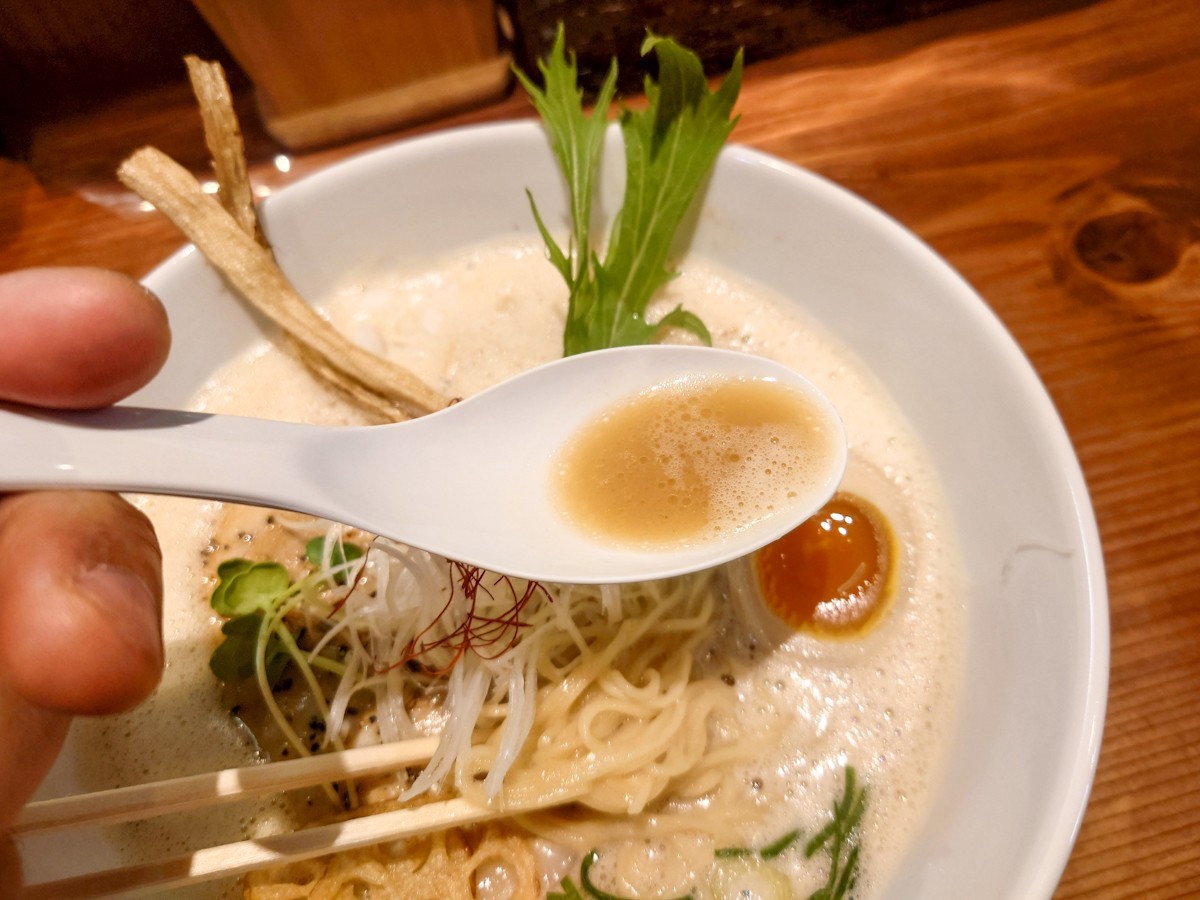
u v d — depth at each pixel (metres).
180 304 0.21
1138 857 0.17
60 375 0.13
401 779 0.18
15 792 0.12
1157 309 0.22
